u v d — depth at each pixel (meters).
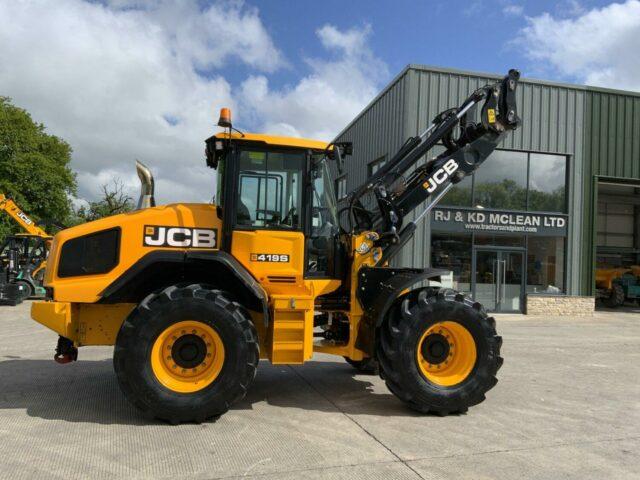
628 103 15.70
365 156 17.09
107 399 5.07
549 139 15.09
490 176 14.82
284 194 5.05
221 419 4.55
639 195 22.50
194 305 4.39
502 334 10.94
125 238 4.80
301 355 4.77
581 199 15.34
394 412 4.89
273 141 5.00
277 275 4.97
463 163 5.80
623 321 14.24
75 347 5.05
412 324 4.75
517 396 5.59
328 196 5.40
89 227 4.82
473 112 5.99
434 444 4.03
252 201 4.99
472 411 4.98
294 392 5.56
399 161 5.79
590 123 15.43
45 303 4.63
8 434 4.08
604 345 9.56
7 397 5.12
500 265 14.85
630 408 5.17
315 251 5.25
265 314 4.61
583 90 15.35
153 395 4.28
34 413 4.62
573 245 15.27
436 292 4.95
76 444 3.89
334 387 5.80
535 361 7.76
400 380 4.71
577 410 5.06
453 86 14.15
